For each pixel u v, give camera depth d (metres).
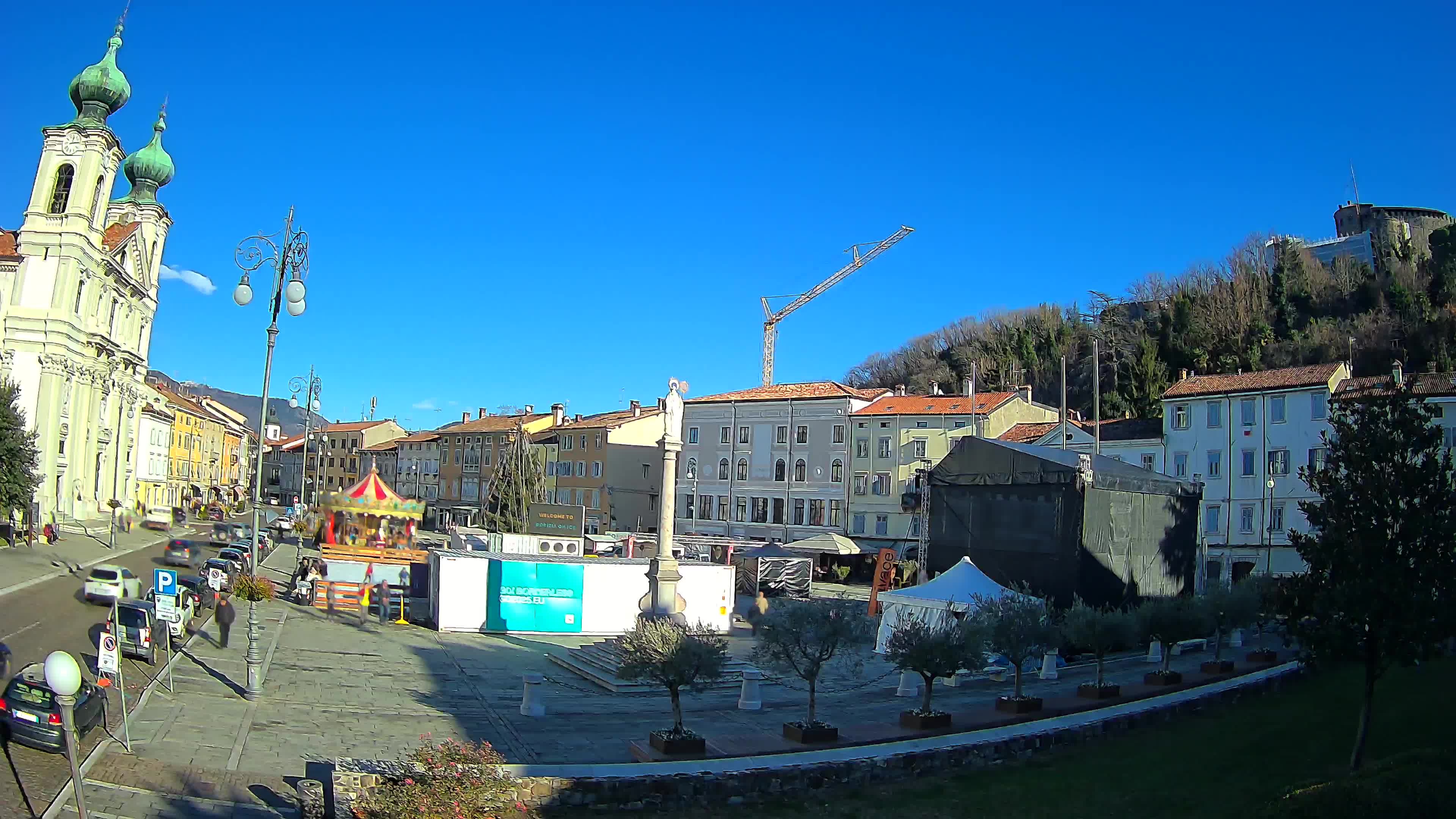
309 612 38.59
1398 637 16.25
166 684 23.06
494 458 109.38
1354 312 86.00
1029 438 71.06
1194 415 62.28
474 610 37.47
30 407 62.56
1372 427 17.41
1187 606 28.56
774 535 82.44
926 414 76.62
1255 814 14.09
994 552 42.81
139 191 85.06
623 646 19.41
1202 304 95.81
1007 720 21.83
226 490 133.62
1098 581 40.00
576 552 55.56
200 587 37.06
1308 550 17.66
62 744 16.58
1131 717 22.25
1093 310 119.31
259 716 21.03
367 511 49.62
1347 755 18.58
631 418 96.44
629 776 16.02
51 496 62.72
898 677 30.19
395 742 19.67
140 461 92.12
